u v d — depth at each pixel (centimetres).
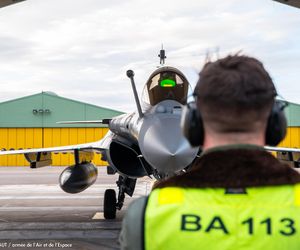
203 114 135
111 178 2323
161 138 588
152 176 848
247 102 126
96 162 3378
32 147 3459
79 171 1020
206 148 137
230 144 132
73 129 3478
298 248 122
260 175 128
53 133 3475
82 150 1048
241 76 128
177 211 127
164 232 126
